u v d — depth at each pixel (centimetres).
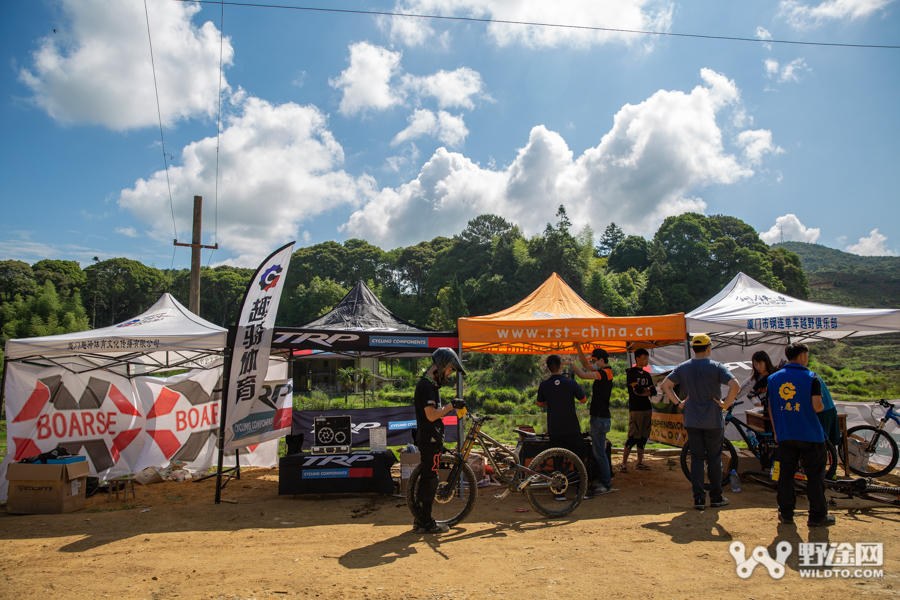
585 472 563
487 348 912
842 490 561
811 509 467
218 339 675
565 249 6956
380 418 895
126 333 709
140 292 8319
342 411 890
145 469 803
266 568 404
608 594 337
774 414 485
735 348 1005
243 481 799
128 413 829
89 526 552
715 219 9200
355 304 1126
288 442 722
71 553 459
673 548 426
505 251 7812
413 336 716
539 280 7044
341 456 661
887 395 2562
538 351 936
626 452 790
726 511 537
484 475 708
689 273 7700
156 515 594
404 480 651
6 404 705
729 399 536
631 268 8250
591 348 948
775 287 7525
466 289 7456
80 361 802
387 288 9406
